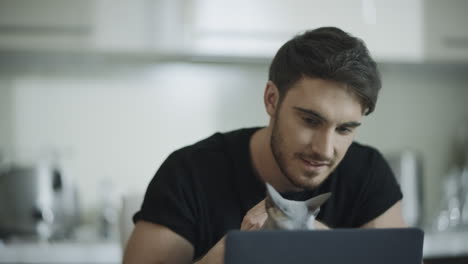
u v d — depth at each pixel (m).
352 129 0.99
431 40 2.43
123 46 2.27
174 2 2.30
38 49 2.23
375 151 1.32
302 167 1.00
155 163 2.59
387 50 2.41
